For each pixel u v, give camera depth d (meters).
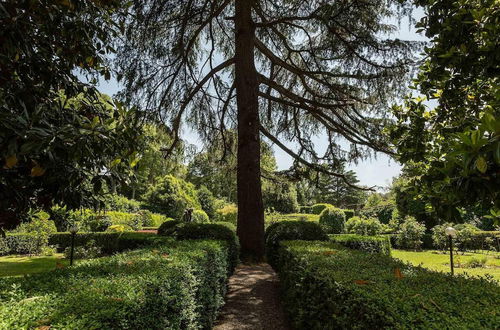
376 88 7.83
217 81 10.11
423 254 11.37
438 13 2.56
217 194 26.23
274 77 10.87
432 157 2.72
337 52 8.08
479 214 13.07
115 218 13.46
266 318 4.30
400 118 3.16
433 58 2.54
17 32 1.92
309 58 9.74
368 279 2.24
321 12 7.43
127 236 8.95
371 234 12.85
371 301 1.73
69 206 2.48
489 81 2.62
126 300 1.57
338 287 2.14
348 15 7.30
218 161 11.43
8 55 1.98
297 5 8.16
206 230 6.96
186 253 3.36
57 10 2.18
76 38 2.29
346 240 8.35
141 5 7.42
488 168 1.37
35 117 1.53
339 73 8.63
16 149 1.45
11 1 1.93
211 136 10.98
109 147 1.84
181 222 8.48
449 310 1.54
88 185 2.62
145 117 8.69
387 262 3.00
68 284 1.92
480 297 1.80
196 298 3.08
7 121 1.47
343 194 36.75
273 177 10.17
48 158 1.71
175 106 9.81
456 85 2.71
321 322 2.55
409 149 2.93
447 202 1.75
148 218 17.16
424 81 3.02
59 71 2.44
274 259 6.91
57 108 2.18
